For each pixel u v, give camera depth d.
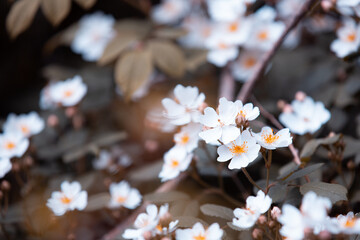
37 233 0.67
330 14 0.75
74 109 0.72
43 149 0.73
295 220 0.54
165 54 0.70
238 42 0.73
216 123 0.57
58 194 0.62
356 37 0.65
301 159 0.60
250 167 0.68
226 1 0.72
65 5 0.68
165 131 0.74
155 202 0.61
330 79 0.72
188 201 0.62
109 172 0.73
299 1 0.76
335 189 0.56
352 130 0.70
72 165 0.73
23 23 0.69
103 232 0.72
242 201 0.67
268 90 0.76
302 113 0.63
